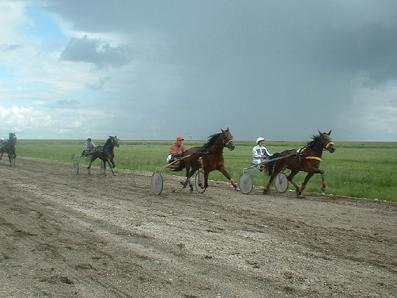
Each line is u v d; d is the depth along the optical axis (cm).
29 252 799
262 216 1222
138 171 3038
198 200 1558
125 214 1216
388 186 2047
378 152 6894
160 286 621
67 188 1875
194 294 588
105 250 819
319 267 721
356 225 1112
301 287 623
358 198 1684
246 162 3803
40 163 3872
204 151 1764
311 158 1702
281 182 1820
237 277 664
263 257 779
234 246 857
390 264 750
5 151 3406
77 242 878
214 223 1101
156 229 1011
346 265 736
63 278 649
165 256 780
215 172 2806
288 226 1076
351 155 5756
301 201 1573
